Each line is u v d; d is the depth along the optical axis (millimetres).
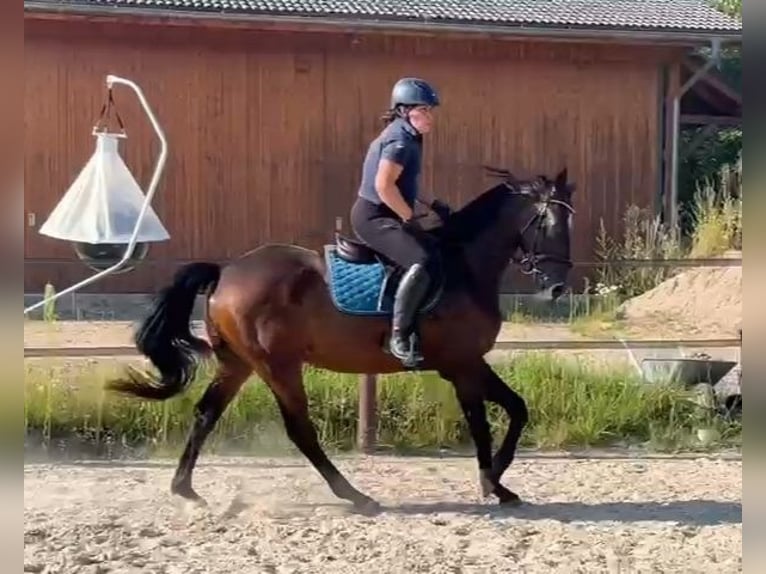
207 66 18406
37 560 5973
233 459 8828
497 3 19906
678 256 17547
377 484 8008
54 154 17953
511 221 7203
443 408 9273
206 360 7922
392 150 6809
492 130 19328
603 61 19578
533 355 10430
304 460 8805
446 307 6988
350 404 9320
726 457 9094
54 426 9000
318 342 7035
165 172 18344
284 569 5879
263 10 17828
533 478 8273
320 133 18859
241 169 18641
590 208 19688
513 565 5977
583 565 5988
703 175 24562
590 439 9359
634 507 7422
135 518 6949
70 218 13586
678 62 19797
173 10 17531
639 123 19812
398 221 6918
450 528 6746
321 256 7227
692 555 6203
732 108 22516
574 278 18797
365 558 6082
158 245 18375
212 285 7203
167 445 8961
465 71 19188
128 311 16734
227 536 6535
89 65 18000
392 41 18859
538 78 19422
